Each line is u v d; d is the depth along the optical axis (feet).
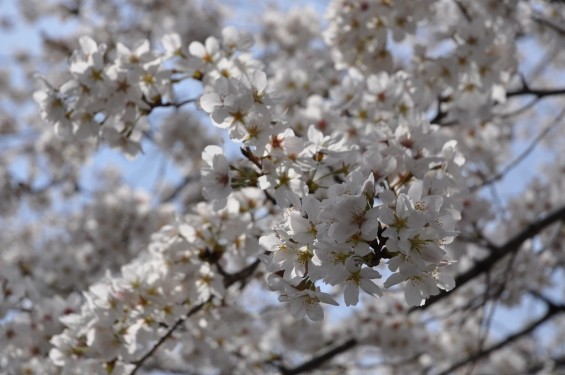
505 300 28.63
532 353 47.52
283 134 14.01
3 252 35.50
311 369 30.14
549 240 30.83
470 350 36.50
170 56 18.97
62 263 34.50
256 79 13.92
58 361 17.44
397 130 15.55
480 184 28.55
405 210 10.66
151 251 18.19
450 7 26.45
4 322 21.95
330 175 15.55
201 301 17.70
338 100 23.16
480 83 23.02
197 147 39.42
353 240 10.68
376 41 22.98
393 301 30.32
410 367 38.22
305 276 11.53
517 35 30.60
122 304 17.06
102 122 18.78
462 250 25.55
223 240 17.80
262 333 34.40
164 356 20.20
